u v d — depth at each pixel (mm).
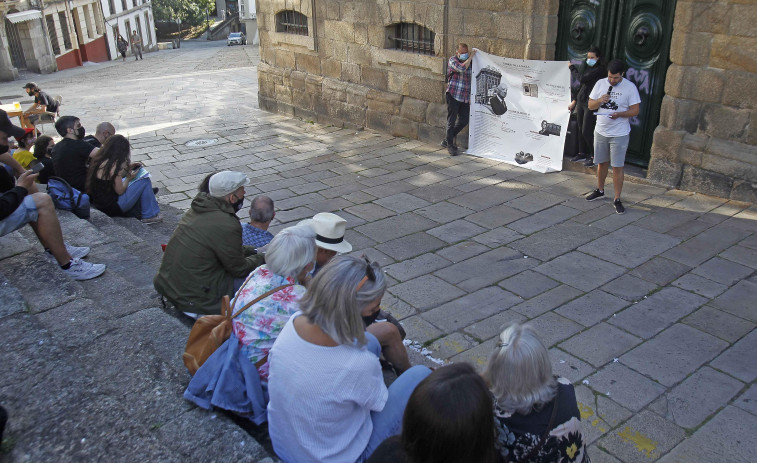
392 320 3854
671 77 7086
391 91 10992
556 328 4734
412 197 7852
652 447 3535
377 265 2650
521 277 5570
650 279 5398
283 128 12430
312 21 12172
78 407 2865
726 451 3479
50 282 4125
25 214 4270
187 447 2709
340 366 2408
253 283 3166
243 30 50688
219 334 3055
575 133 8398
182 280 3961
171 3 51719
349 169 9289
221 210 4055
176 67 26312
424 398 1878
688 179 7246
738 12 6344
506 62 8680
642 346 4461
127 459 2572
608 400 3928
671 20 7195
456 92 9336
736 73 6531
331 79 12258
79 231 5625
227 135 11961
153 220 6906
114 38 38594
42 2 28250
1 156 6141
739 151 6719
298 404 2439
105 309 4082
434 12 9602
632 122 8000
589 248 6055
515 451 2322
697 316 4801
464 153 9711
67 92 19219
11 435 2682
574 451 2350
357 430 2545
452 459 1854
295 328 2510
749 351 4348
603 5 7816
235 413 3076
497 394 2307
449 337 4707
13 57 27844
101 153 6441
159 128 12883
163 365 3307
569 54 8398
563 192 7656
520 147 8875
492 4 8781
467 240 6449
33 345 3287
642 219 6648
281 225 7176
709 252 5816
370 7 10789
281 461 2617
